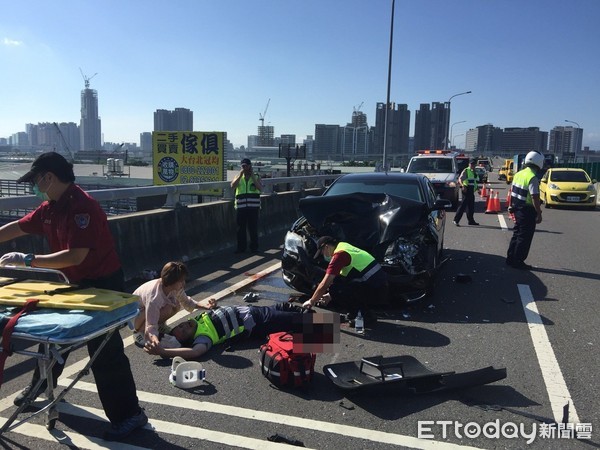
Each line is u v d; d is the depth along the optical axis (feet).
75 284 10.77
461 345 16.85
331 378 13.60
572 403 12.93
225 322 16.29
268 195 41.68
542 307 21.33
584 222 53.67
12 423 11.04
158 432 11.29
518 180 28.48
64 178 10.31
